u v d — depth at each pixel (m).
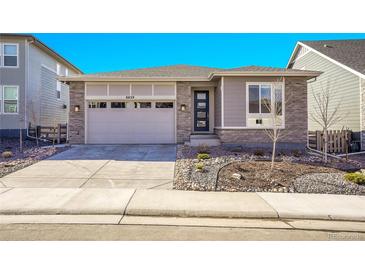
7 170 9.18
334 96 16.75
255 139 13.56
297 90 13.69
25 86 17.94
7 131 17.78
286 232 5.00
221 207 6.14
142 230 5.02
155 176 8.73
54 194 6.92
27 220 5.43
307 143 13.65
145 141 15.09
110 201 6.43
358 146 14.51
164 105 15.17
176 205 6.22
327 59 17.19
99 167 9.77
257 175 8.59
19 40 17.94
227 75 13.42
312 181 8.11
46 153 12.20
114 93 14.97
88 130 15.05
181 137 15.05
